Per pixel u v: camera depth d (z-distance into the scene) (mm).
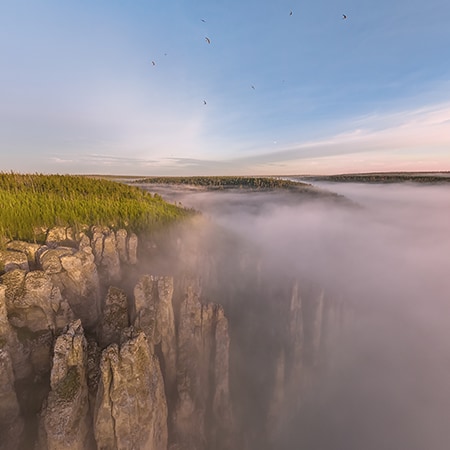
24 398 29688
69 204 69438
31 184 93688
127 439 27641
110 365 27047
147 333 35312
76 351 27875
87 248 41094
